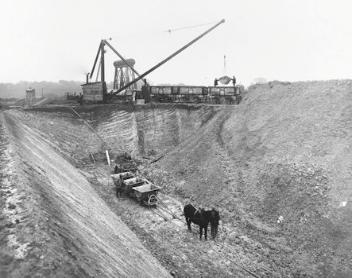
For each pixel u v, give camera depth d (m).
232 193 18.89
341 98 20.70
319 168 16.53
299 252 13.36
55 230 7.08
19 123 25.58
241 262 13.23
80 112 38.12
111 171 26.73
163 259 13.13
